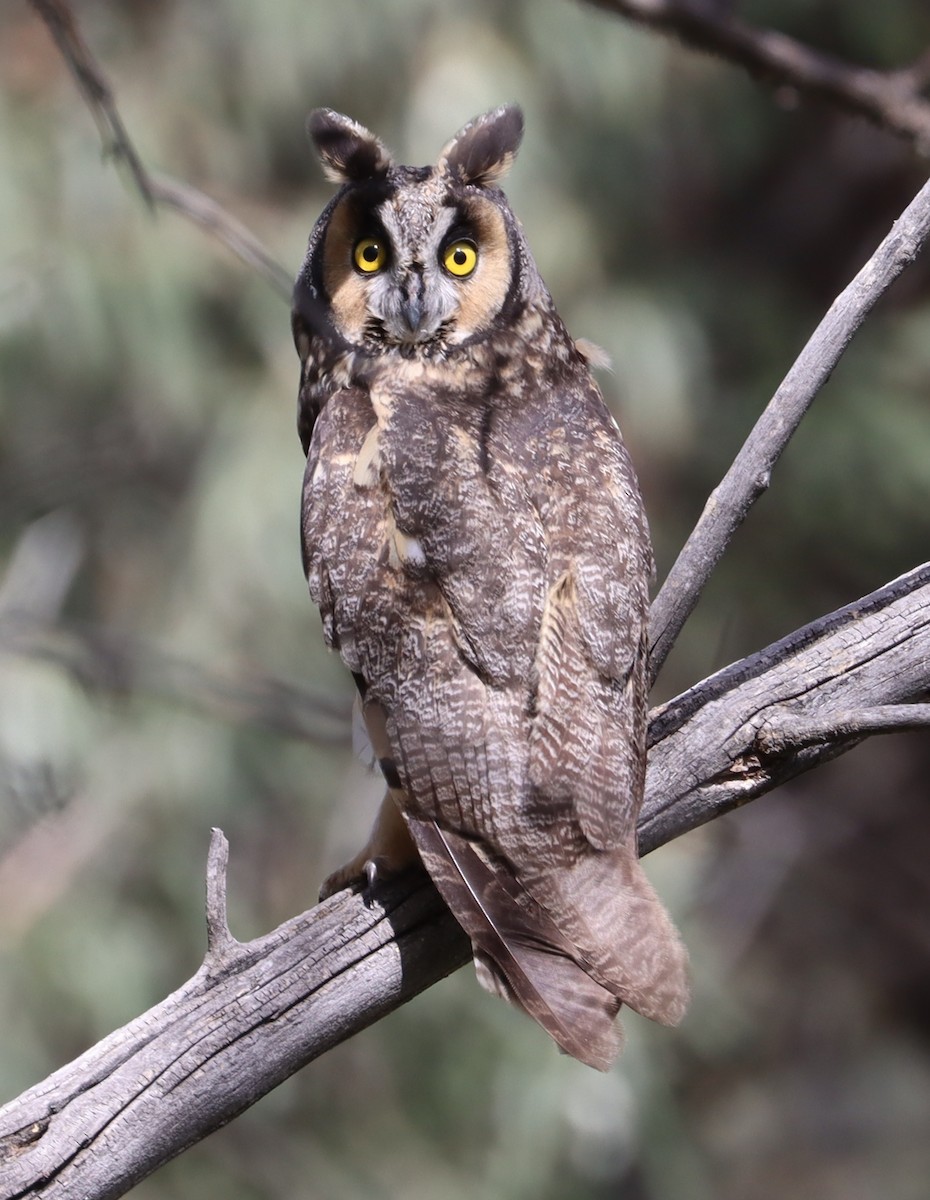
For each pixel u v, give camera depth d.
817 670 5.70
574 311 15.56
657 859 13.07
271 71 14.65
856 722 5.35
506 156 6.91
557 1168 13.18
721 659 6.61
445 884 5.30
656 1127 13.26
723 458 16.39
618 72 15.21
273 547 13.80
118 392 14.62
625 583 5.72
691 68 16.44
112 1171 5.05
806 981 18.00
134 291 14.01
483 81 14.53
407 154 14.42
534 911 5.27
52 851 12.91
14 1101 5.07
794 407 5.93
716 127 16.92
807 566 17.33
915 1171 16.56
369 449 6.06
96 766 12.91
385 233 6.58
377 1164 12.91
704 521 5.95
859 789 18.88
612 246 16.11
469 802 5.38
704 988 14.22
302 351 7.05
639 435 15.78
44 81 14.35
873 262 5.93
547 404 6.42
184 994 5.20
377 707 5.69
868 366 17.52
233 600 13.80
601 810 5.34
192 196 5.68
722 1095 17.33
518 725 5.43
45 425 14.53
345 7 14.58
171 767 13.16
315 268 6.79
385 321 6.55
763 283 18.20
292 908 13.73
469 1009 12.89
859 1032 17.77
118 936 12.79
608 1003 5.11
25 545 14.32
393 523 5.82
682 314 16.14
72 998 12.45
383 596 5.72
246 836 13.87
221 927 5.23
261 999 5.20
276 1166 12.87
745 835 13.68
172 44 14.72
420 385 6.48
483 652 5.52
